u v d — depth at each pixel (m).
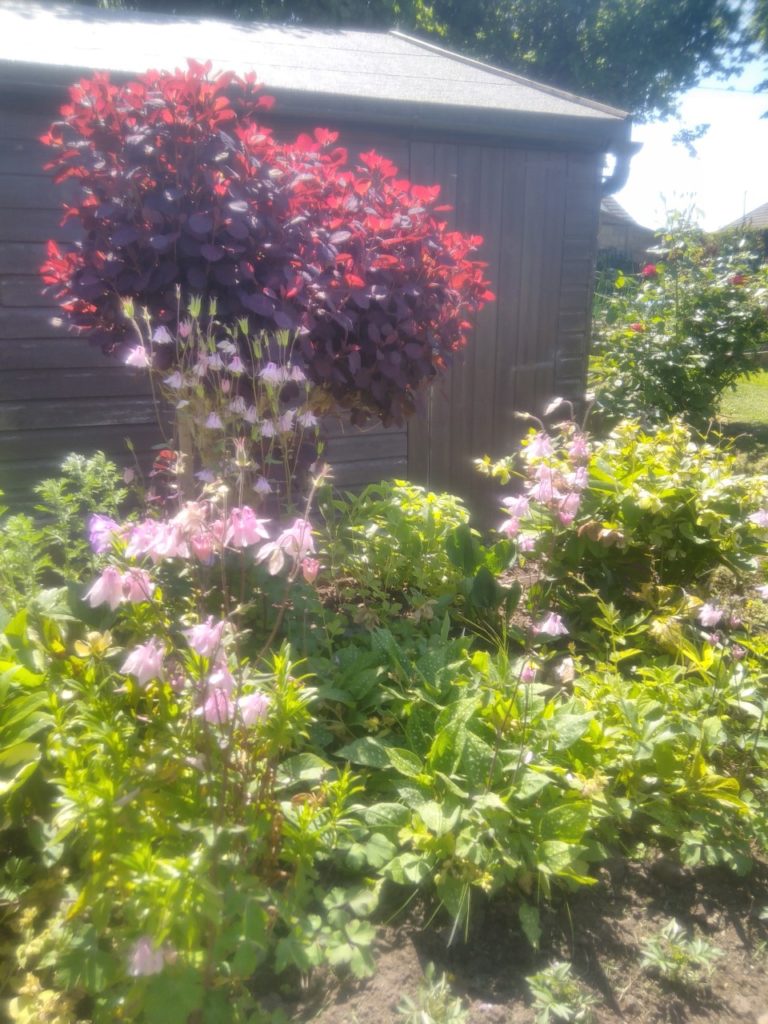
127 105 2.83
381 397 3.33
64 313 3.20
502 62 20.36
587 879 1.94
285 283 2.90
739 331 8.46
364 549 3.50
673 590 3.46
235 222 2.76
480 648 3.25
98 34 5.42
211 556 1.76
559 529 3.14
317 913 1.99
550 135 5.27
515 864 1.97
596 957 1.95
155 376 4.38
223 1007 1.67
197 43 5.71
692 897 2.16
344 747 2.36
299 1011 1.75
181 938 1.63
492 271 5.54
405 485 4.04
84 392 4.64
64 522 3.08
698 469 3.61
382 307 3.18
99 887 1.62
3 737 1.92
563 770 2.16
